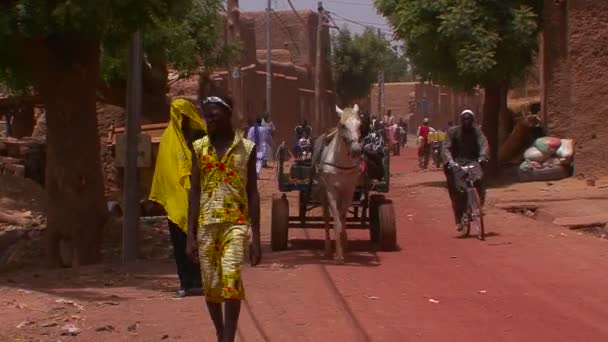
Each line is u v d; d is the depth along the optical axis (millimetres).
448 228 16969
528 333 8453
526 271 11953
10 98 20641
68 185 13906
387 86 76562
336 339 8164
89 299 10023
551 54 24594
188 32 23031
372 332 8430
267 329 8539
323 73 57375
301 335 8312
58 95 13820
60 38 13625
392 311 9406
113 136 21750
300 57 55250
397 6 25281
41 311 9234
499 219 17891
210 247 7102
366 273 11805
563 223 17047
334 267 12297
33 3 12227
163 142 10391
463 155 15492
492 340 8180
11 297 10039
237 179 7117
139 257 14609
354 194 14156
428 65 25312
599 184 22562
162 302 9852
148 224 18172
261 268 12211
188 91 32531
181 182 10109
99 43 14047
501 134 30906
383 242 13898
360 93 65188
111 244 16703
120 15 12711
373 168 14141
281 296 10172
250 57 43531
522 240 15047
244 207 7152
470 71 23484
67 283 11305
